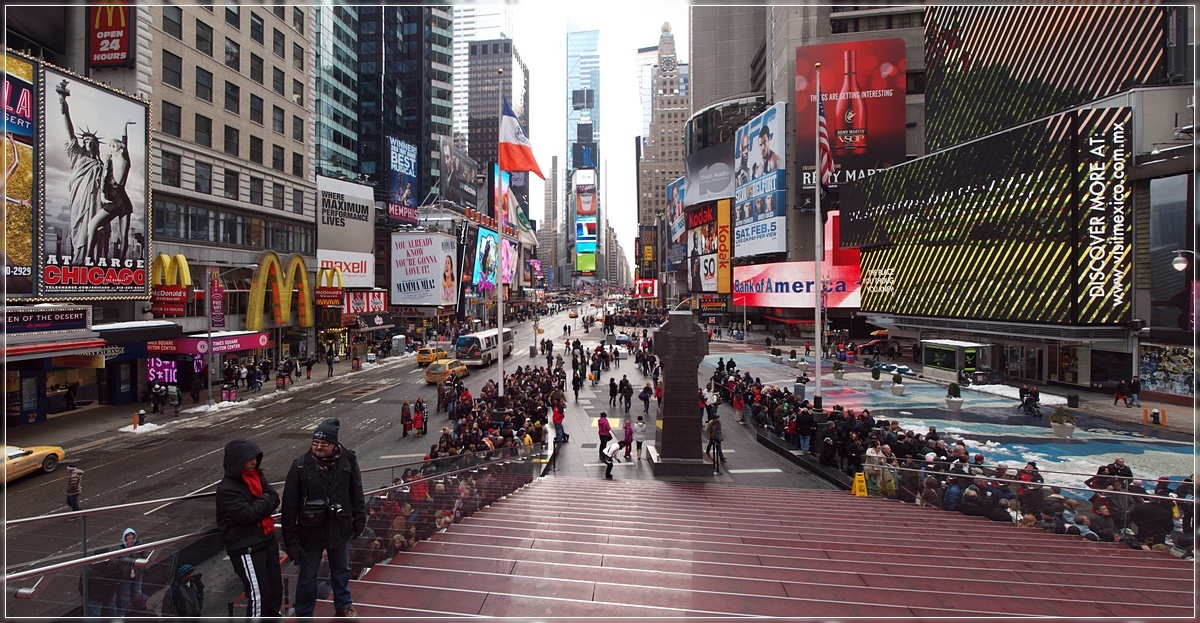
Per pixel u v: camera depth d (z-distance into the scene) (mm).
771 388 28719
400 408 31844
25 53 25547
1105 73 34281
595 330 93875
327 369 47562
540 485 17750
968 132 44750
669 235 122188
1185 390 29000
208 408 31000
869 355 53312
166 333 31750
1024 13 39281
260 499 5539
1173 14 31031
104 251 28406
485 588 6836
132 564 5633
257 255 41906
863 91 70250
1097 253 32469
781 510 13273
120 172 29234
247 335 35969
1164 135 31109
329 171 58594
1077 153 33031
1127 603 6203
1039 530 11227
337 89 60000
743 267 83500
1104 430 25344
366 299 57562
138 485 18453
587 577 7418
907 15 73062
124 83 30688
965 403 31969
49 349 24594
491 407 24609
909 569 8133
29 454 18969
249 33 40219
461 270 85375
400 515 8703
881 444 17875
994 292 38438
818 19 74188
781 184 77062
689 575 7457
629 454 22625
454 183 88000
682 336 20141
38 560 7008
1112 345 33000
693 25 107688
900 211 48656
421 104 76625
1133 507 9844
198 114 35719
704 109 98000
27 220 24844
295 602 5660
